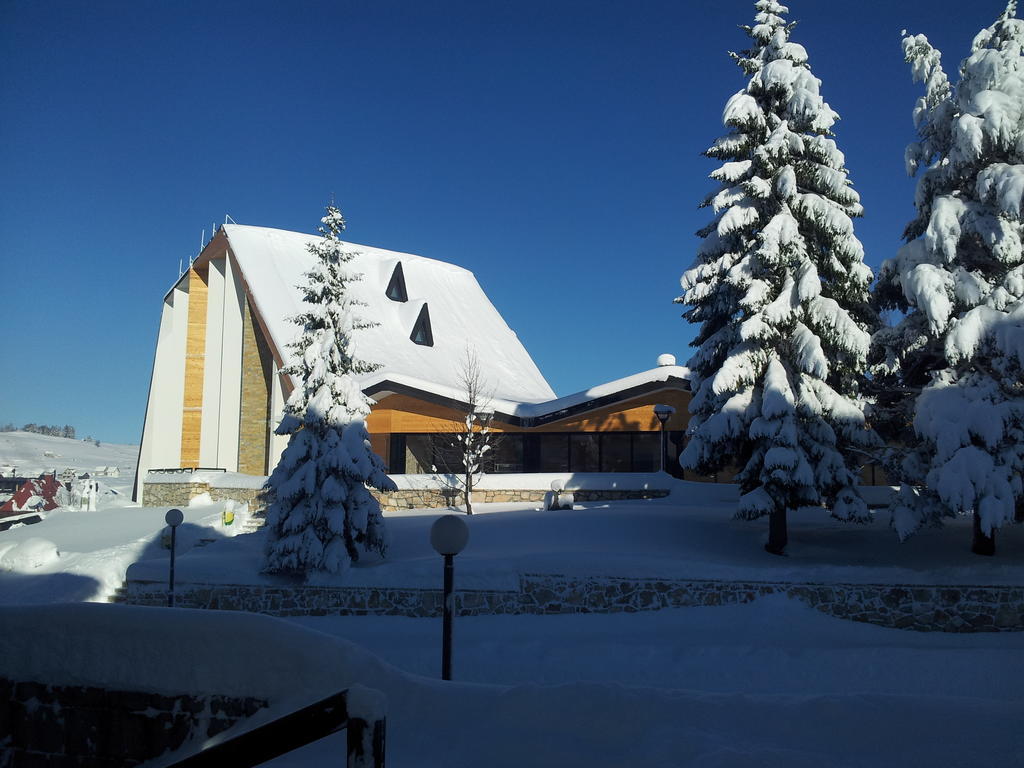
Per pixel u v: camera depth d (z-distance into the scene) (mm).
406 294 44719
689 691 6512
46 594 23016
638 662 13531
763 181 18641
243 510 31891
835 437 18031
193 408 47406
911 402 19281
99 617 6785
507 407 32906
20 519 35344
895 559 17562
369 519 19031
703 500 28156
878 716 6113
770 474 17609
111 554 26000
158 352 47719
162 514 34344
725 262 19469
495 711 6219
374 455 19297
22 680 6719
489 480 30188
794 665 13039
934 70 18750
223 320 44562
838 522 21875
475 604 17188
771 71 18797
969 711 6207
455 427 32750
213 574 18625
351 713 3516
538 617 16734
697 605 16469
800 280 18203
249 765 3707
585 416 33125
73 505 43000
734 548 18766
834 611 15930
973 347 16281
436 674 13312
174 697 6477
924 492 17062
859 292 18750
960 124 16453
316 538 18047
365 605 17688
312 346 19422
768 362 18516
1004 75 16781
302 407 19375
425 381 31938
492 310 51906
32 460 129250
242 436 42844
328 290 19844
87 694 6617
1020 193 15727
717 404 19109
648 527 20406
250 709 6367
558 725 6039
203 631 6609
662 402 32969
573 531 20297
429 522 23562
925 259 17734
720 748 5574
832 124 19000
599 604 16812
